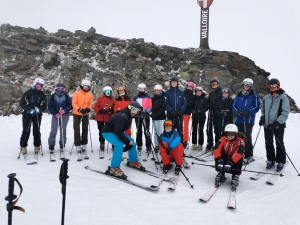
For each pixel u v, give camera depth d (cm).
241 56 1698
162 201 368
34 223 298
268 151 530
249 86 564
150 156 612
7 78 1252
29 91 577
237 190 418
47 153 614
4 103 1123
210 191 403
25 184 415
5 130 870
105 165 535
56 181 433
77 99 597
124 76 1383
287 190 418
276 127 494
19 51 1423
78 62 1370
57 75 1299
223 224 308
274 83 509
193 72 1574
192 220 315
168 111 627
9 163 525
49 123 1002
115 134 476
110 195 383
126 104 626
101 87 1246
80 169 502
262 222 314
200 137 672
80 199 366
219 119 627
